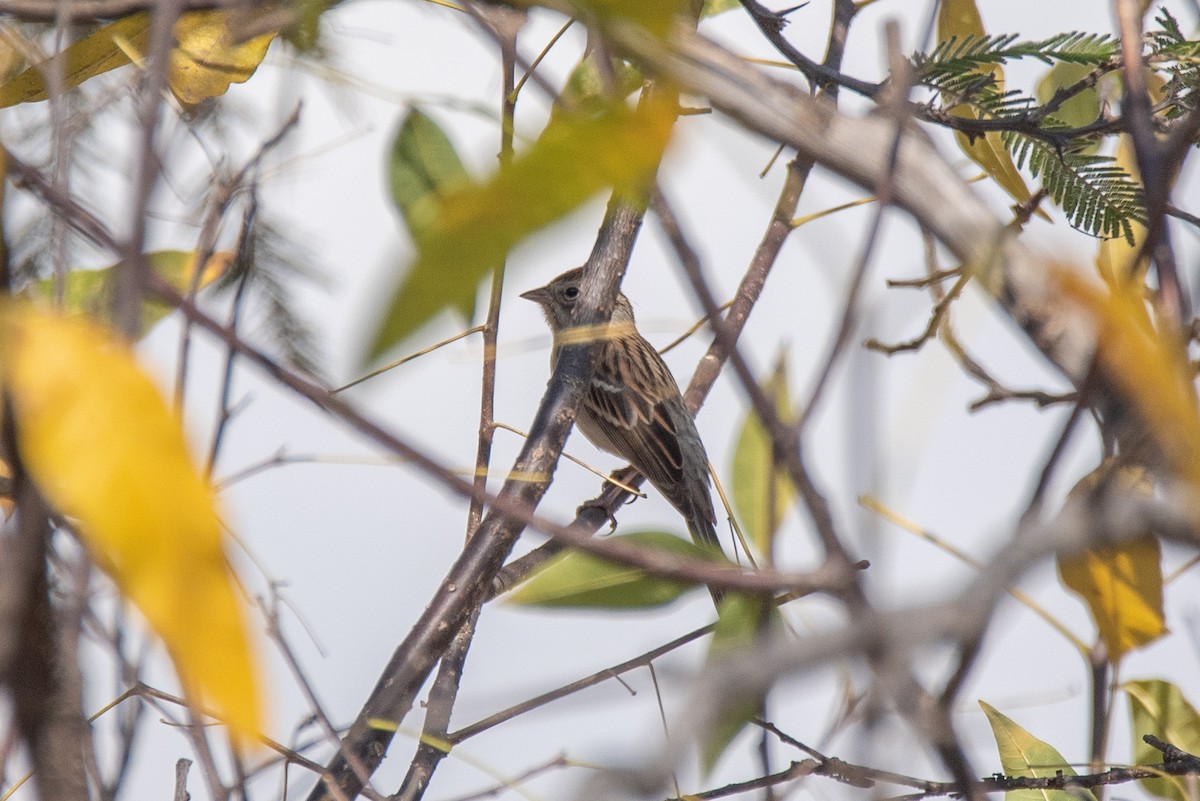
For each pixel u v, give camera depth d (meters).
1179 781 5.50
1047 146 5.12
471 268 1.65
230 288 4.78
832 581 2.16
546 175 1.67
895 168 2.27
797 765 4.67
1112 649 4.27
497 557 5.04
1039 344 2.36
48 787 2.24
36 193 3.03
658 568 2.25
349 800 4.62
